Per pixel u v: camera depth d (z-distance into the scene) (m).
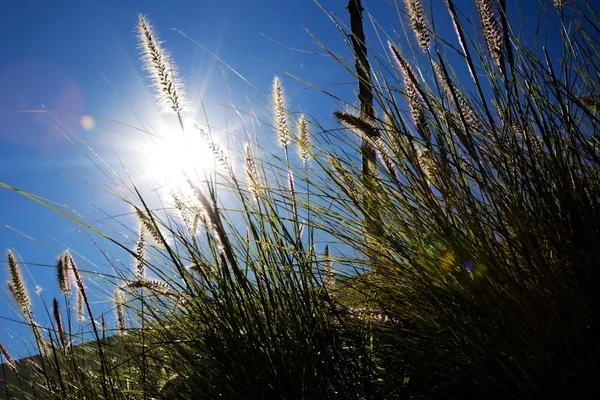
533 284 0.51
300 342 0.57
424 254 0.57
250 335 0.57
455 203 0.57
